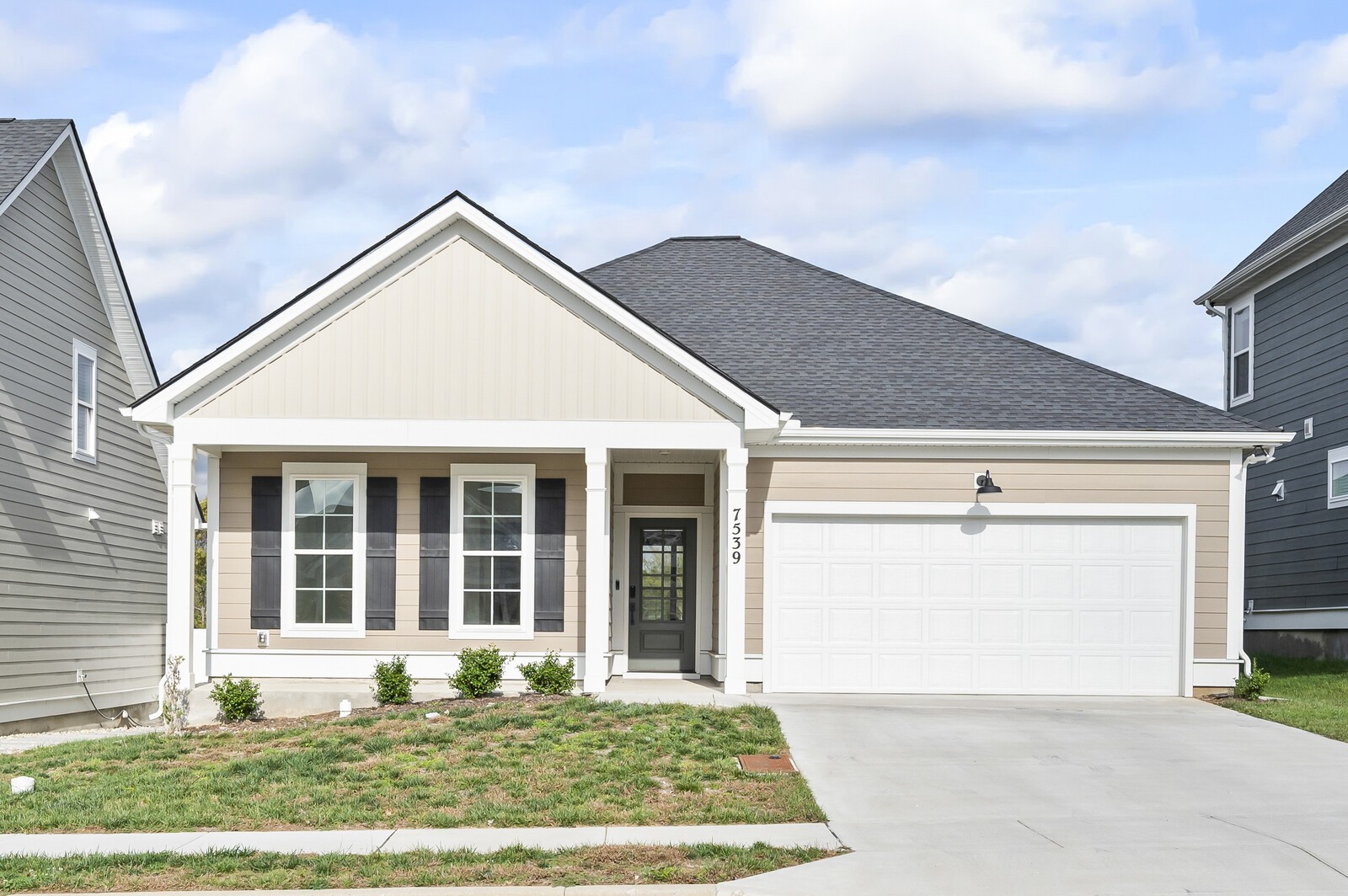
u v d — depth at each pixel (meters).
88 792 10.87
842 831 9.54
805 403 17.38
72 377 19.83
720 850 8.89
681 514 18.66
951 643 16.97
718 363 18.30
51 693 18.75
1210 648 17.05
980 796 10.73
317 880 8.23
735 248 21.97
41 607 18.47
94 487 20.56
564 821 9.76
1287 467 23.41
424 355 16.05
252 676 16.92
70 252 19.81
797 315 19.81
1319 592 22.09
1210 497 17.12
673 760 11.73
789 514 16.98
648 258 21.59
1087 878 8.34
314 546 17.14
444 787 10.87
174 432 15.98
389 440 15.95
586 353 16.09
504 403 16.03
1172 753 12.62
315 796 10.62
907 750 12.59
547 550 17.17
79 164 19.27
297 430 15.95
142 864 8.64
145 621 22.58
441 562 17.11
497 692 16.48
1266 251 24.27
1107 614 17.03
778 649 16.91
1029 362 18.75
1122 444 16.94
